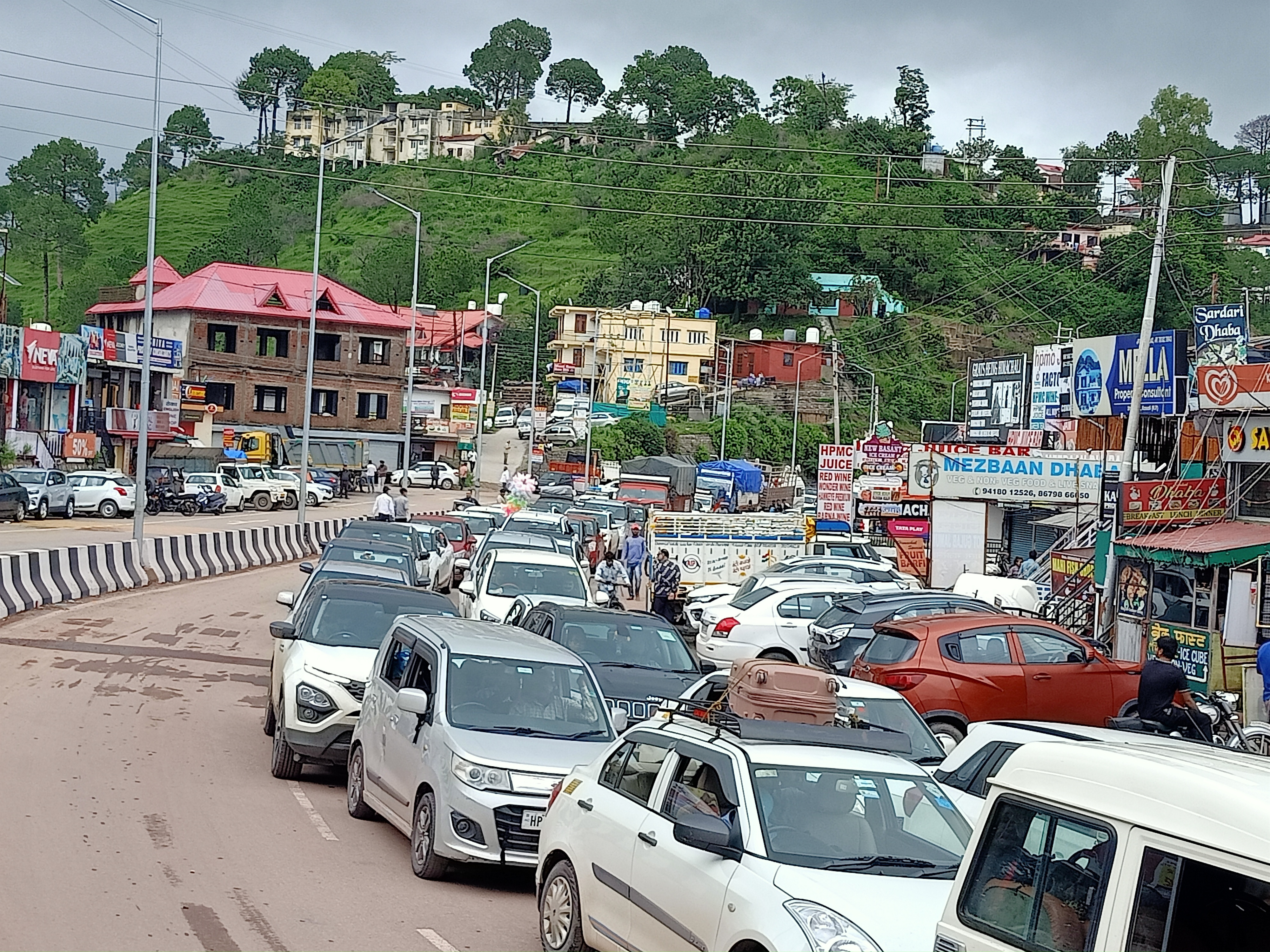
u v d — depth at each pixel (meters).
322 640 14.05
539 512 36.72
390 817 11.00
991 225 105.00
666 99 184.38
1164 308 73.38
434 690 10.76
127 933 8.06
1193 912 4.37
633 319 105.19
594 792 8.35
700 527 37.06
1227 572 20.61
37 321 125.31
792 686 9.14
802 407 96.81
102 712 15.73
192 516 54.34
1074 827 4.90
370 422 86.69
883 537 41.72
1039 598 29.27
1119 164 114.38
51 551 25.62
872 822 7.16
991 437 44.78
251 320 81.62
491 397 100.50
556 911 8.30
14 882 8.93
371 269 129.88
